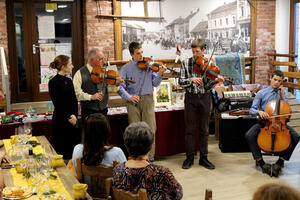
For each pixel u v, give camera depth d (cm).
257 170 509
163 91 573
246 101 587
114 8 713
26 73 713
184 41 771
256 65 832
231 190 444
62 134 442
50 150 360
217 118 646
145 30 741
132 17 727
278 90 486
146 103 501
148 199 234
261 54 832
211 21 784
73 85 448
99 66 476
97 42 717
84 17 730
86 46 733
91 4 704
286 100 514
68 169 308
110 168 266
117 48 726
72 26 730
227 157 565
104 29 718
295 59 845
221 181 472
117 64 644
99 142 276
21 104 698
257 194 126
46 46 721
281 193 122
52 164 294
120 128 529
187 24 768
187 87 504
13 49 700
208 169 515
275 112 474
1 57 631
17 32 700
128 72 501
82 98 469
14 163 322
